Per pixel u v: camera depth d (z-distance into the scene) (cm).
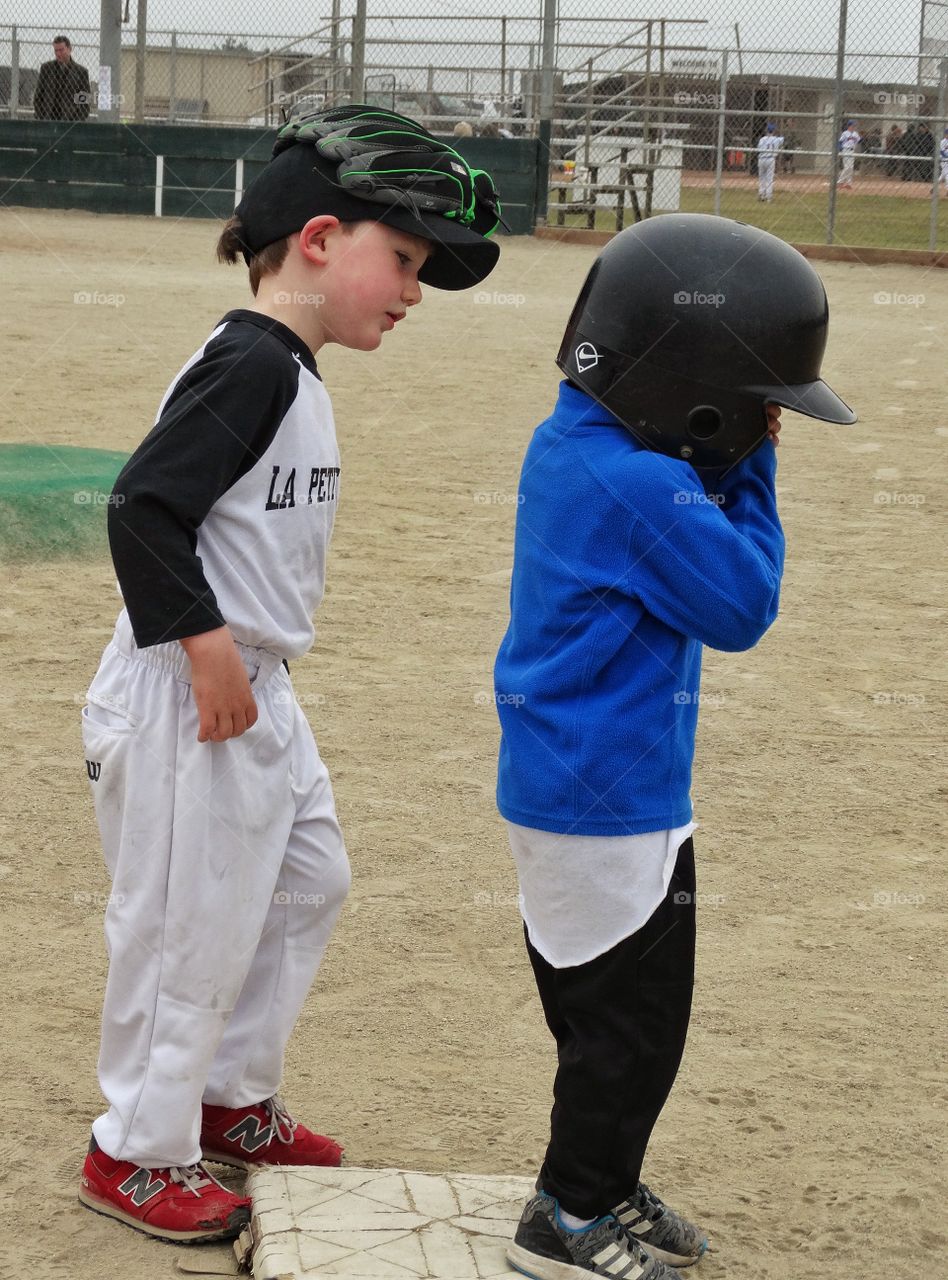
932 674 527
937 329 1424
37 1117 260
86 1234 229
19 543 608
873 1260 231
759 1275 226
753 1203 245
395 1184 233
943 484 827
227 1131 245
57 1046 283
